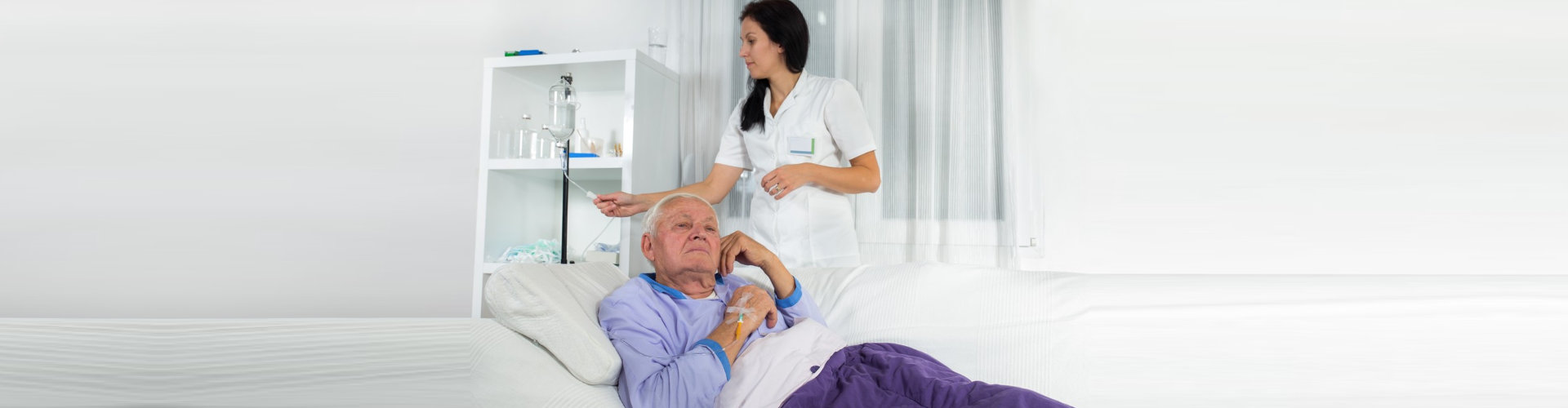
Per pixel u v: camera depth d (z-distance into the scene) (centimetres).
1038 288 179
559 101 270
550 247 282
